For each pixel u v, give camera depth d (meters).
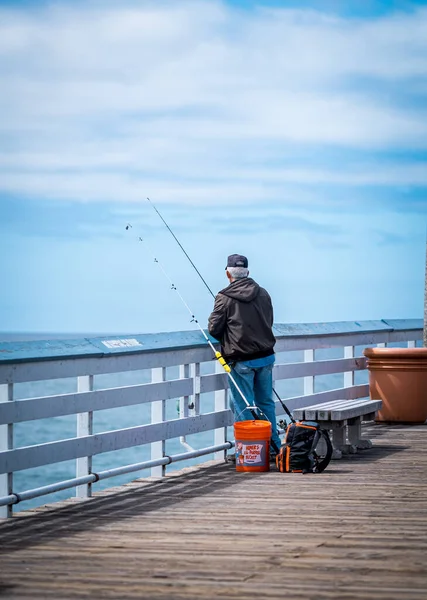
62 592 5.29
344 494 8.28
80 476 8.37
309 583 5.40
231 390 10.35
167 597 5.18
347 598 5.10
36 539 6.66
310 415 10.38
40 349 7.87
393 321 15.19
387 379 13.57
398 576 5.52
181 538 6.61
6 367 7.52
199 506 7.83
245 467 9.71
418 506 7.70
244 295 10.18
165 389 9.59
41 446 7.80
